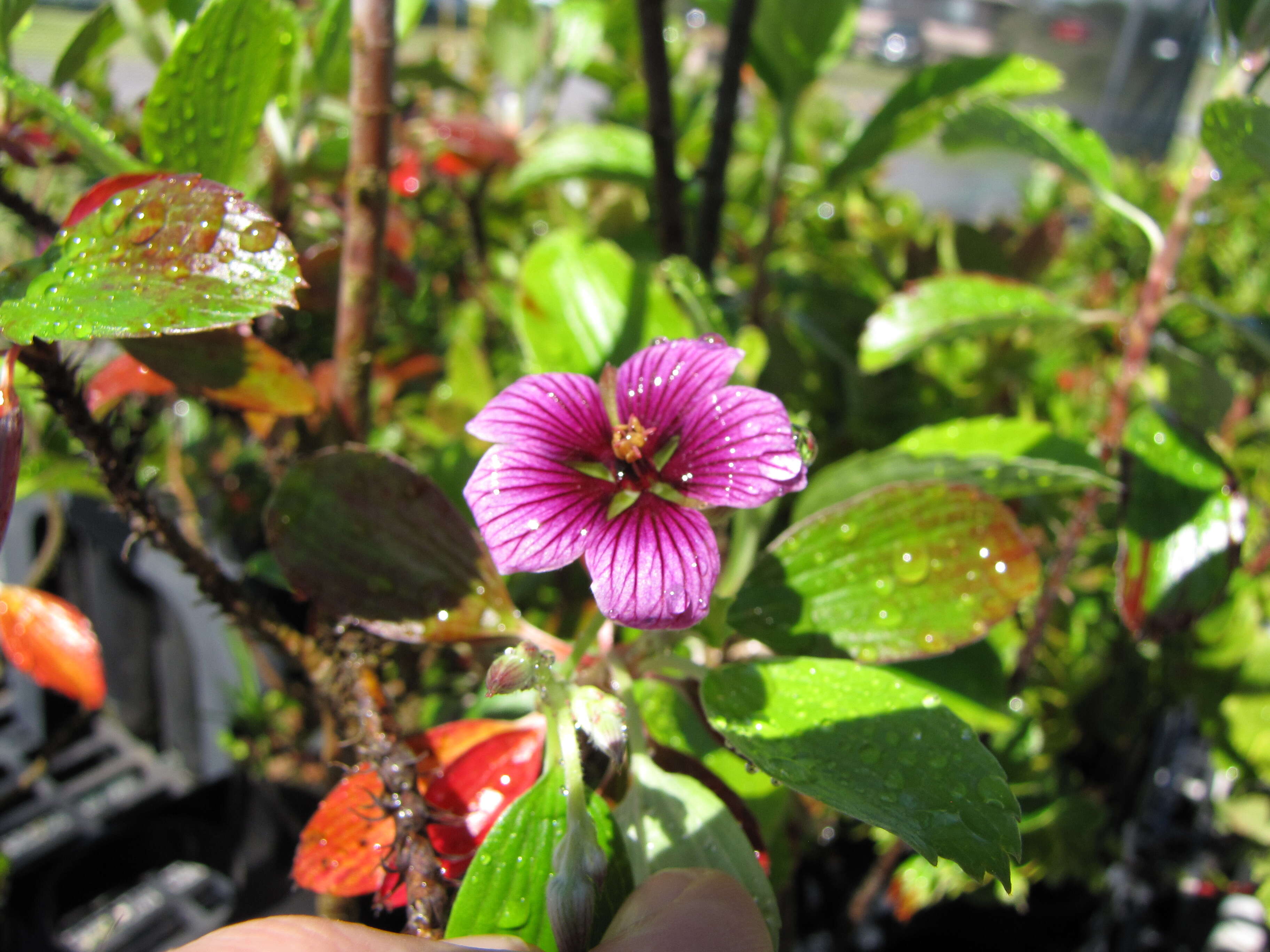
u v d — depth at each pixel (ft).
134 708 0.80
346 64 0.52
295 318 0.53
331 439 0.41
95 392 0.42
